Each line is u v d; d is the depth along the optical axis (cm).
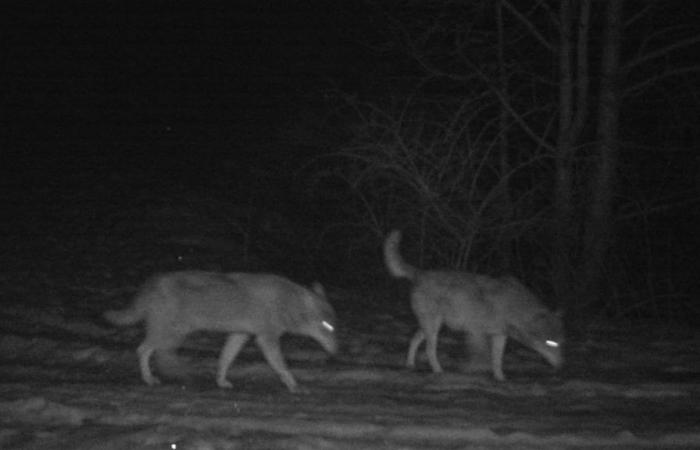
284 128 2684
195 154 3206
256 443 998
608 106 2173
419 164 2145
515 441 1055
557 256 2114
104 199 2738
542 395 1337
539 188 2228
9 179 2883
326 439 1040
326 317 1347
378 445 1018
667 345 1784
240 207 2728
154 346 1304
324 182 2527
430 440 1059
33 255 2248
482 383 1391
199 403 1192
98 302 1912
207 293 1300
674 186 2266
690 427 1134
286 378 1318
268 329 1314
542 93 2331
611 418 1190
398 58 2422
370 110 2380
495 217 2128
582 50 2164
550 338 1468
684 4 2234
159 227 2525
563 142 2159
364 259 2286
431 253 2188
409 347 1583
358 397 1277
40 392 1234
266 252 2452
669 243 2256
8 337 1557
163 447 962
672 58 2273
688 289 2262
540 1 2177
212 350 1575
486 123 2158
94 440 990
